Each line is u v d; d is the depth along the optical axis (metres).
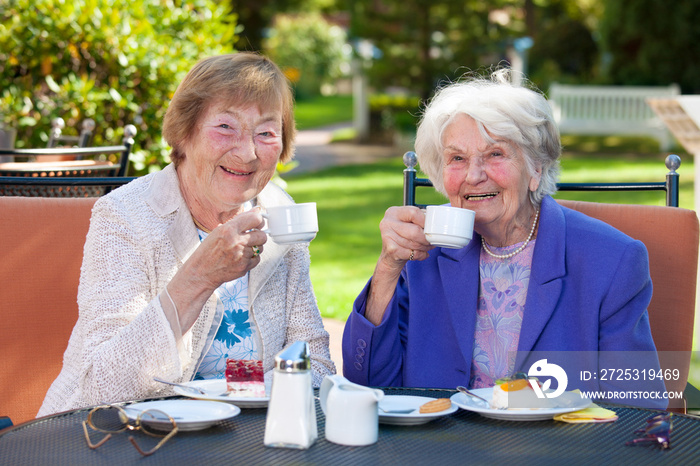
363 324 1.90
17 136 4.40
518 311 1.96
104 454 1.29
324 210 9.40
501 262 2.01
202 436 1.38
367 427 1.35
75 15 4.25
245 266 1.66
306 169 13.12
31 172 3.17
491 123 1.86
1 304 2.10
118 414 1.49
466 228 1.72
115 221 1.87
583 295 1.86
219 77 1.86
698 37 14.90
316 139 17.94
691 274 2.18
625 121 15.03
